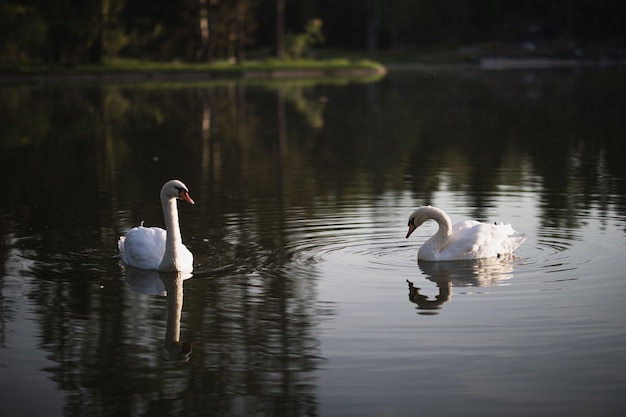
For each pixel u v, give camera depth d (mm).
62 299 10648
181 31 84438
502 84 55156
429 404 7613
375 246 13117
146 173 20875
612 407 7504
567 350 8750
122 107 41094
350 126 32188
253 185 18797
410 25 112250
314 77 71375
